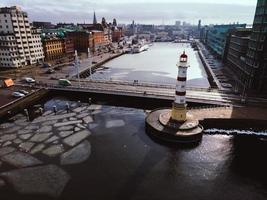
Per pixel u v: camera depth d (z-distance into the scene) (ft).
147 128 182.70
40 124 197.26
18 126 192.54
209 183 124.88
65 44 526.16
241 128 182.91
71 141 168.35
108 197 114.93
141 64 508.12
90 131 184.14
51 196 115.65
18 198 114.52
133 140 169.58
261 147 159.53
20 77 321.32
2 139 170.81
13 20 361.10
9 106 210.79
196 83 340.18
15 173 132.77
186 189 120.47
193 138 162.50
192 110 200.03
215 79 319.68
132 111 227.40
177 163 141.49
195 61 551.18
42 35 472.85
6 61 373.81
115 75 390.21
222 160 144.66
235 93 249.75
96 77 369.71
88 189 120.16
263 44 246.27
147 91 256.52
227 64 429.79
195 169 136.15
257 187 122.42
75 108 236.22
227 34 451.12
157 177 129.08
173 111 177.06
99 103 250.98
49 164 140.87
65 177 129.29
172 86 275.59
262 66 251.80
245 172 133.69
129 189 120.16
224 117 184.34
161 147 159.33
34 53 418.92
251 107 206.59
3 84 278.67
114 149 157.48
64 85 282.36
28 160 144.87
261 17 246.68
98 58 534.78
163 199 114.01
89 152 153.89
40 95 253.24
